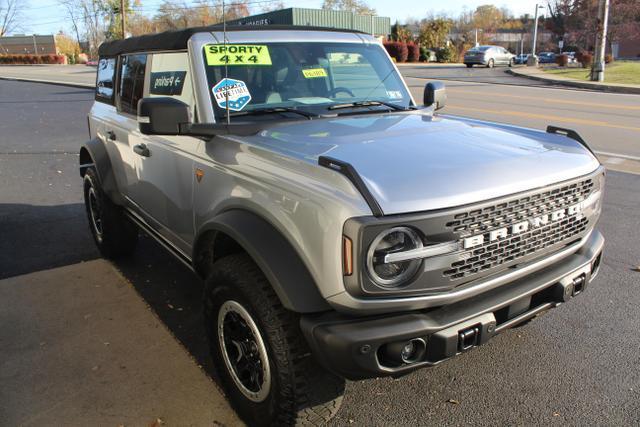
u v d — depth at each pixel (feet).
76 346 12.28
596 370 11.14
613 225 19.75
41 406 10.24
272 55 12.00
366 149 8.89
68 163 33.01
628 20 160.04
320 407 8.50
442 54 182.39
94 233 17.62
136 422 9.80
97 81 18.43
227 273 8.93
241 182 9.14
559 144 10.24
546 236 9.02
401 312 7.83
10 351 12.09
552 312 13.51
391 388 10.73
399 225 7.30
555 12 231.71
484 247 8.11
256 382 9.10
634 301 14.01
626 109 50.93
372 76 13.42
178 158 11.25
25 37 265.75
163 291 15.05
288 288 7.81
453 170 8.16
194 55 11.13
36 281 15.71
